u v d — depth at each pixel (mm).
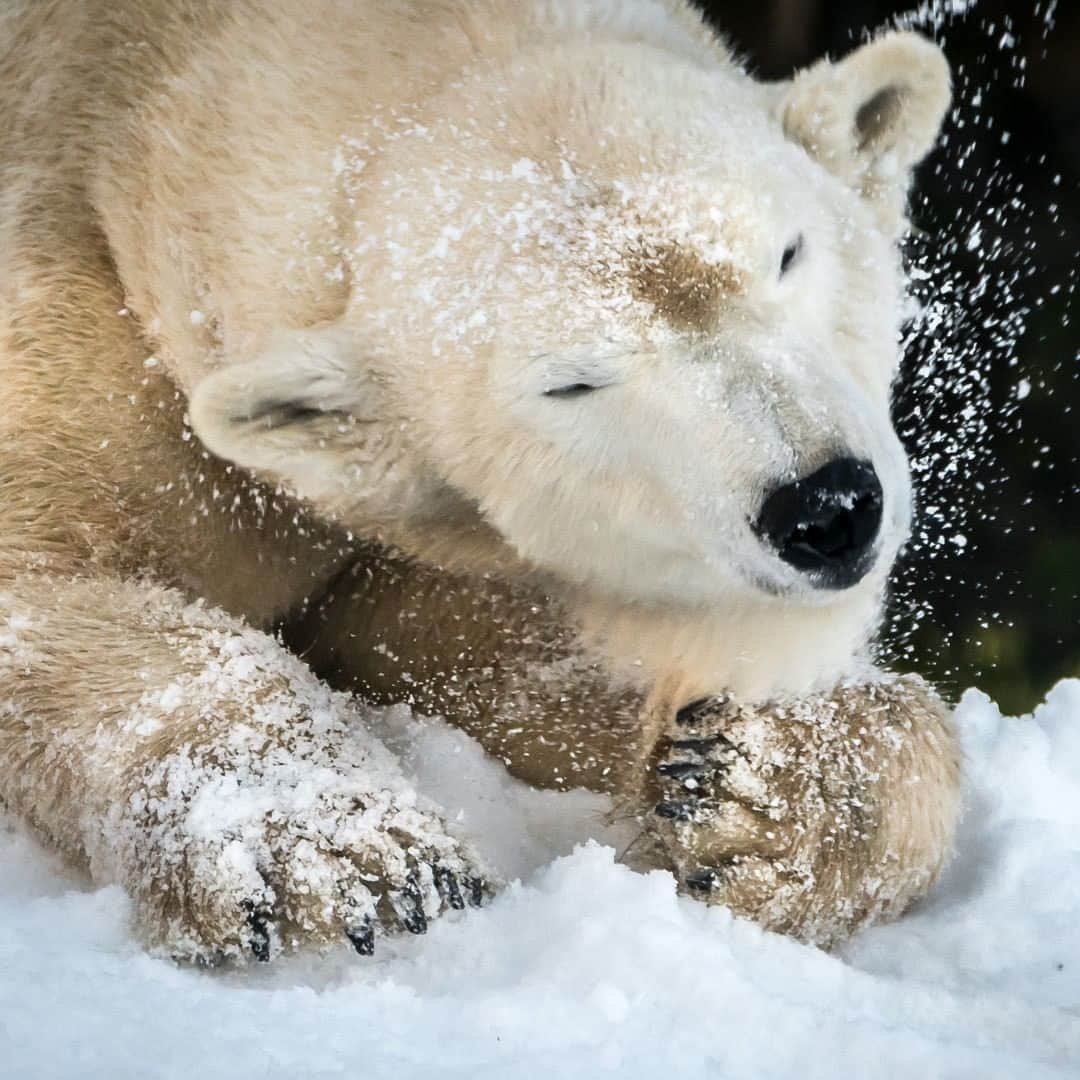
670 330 6715
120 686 7027
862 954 6617
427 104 7406
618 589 7559
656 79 7320
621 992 5418
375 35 7664
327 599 8414
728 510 6578
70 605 7449
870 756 6953
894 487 6828
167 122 7828
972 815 7699
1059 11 17188
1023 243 16750
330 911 6184
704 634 7438
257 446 7262
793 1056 5195
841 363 7066
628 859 7035
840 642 7254
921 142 8133
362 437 7484
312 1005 5309
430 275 7082
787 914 6664
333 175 7430
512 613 8141
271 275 7477
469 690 8031
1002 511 15781
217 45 7844
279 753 6695
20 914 6418
